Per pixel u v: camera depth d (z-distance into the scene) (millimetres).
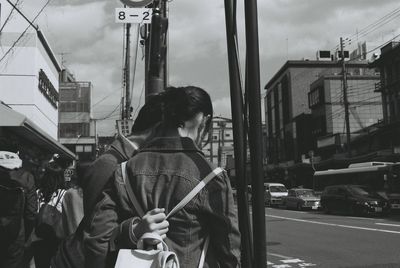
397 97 38625
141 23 8773
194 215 1761
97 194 2002
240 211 1793
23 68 26359
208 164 1872
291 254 11305
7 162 3760
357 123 59156
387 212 23469
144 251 1628
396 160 34656
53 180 4504
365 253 11062
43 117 29375
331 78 60000
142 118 2350
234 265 1800
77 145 60812
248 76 1705
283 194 37969
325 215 25734
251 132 1683
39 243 4234
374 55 58906
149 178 1844
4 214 3600
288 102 73500
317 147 57531
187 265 1719
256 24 1711
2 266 3613
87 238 1778
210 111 2191
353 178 28828
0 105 11891
